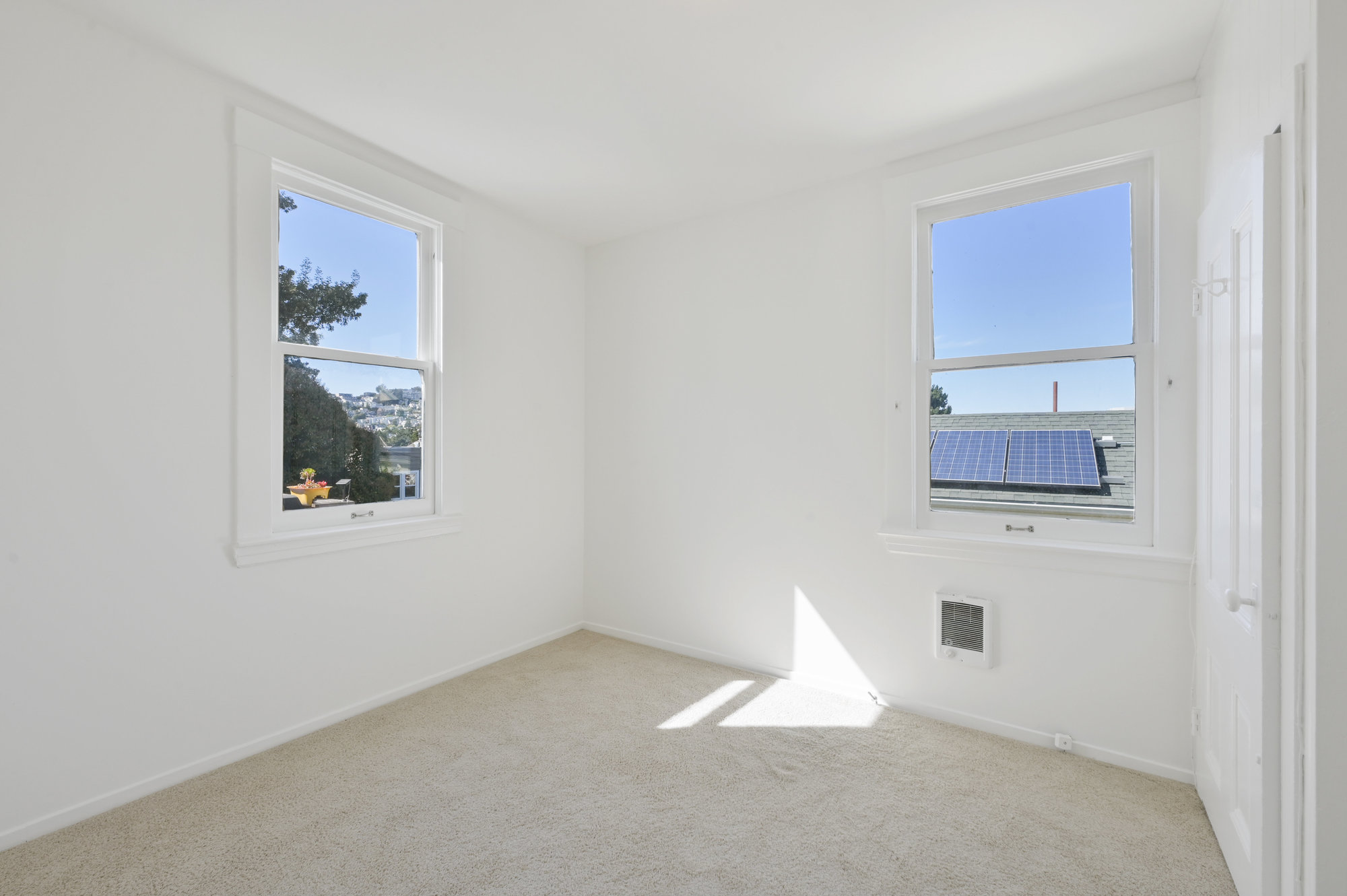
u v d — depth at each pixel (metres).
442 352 3.08
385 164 2.80
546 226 3.66
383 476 2.90
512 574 3.49
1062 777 2.22
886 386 2.85
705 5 1.83
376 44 2.04
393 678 2.87
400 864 1.75
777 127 2.54
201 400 2.22
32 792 1.86
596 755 2.38
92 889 1.64
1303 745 1.25
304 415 2.59
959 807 2.04
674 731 2.57
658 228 3.65
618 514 3.83
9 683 1.82
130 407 2.05
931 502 2.80
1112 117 2.35
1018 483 2.59
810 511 3.09
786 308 3.17
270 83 2.28
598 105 2.40
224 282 2.28
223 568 2.29
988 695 2.59
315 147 2.52
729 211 3.38
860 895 1.64
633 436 3.76
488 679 3.14
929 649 2.74
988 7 1.84
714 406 3.42
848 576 2.97
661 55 2.09
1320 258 1.18
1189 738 2.19
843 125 2.53
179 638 2.17
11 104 1.81
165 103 2.12
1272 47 1.42
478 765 2.29
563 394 3.84
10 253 1.81
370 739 2.49
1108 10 1.85
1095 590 2.36
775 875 1.72
